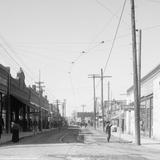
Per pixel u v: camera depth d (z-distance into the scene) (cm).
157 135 4578
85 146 3322
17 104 6700
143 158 2331
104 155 2484
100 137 5300
